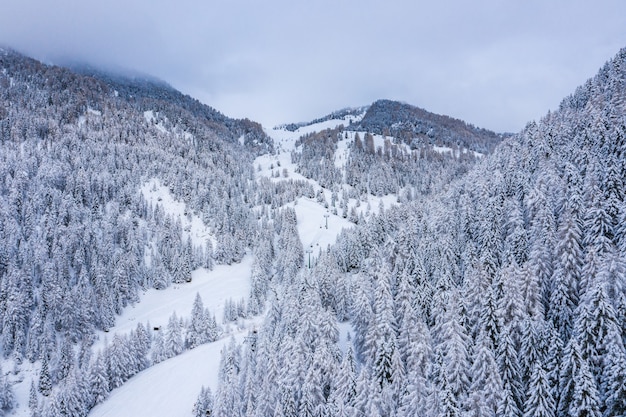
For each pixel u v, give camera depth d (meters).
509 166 86.31
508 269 50.41
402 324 53.31
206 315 90.88
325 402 48.94
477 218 74.88
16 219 113.81
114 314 99.00
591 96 100.62
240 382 59.41
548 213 59.78
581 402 34.72
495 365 37.94
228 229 150.25
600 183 61.75
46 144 162.62
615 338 37.12
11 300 84.75
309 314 60.09
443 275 58.22
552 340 39.44
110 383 71.88
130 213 140.88
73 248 108.50
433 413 37.09
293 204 195.12
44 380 72.12
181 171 177.25
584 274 47.59
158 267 120.31
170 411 61.09
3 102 191.50
